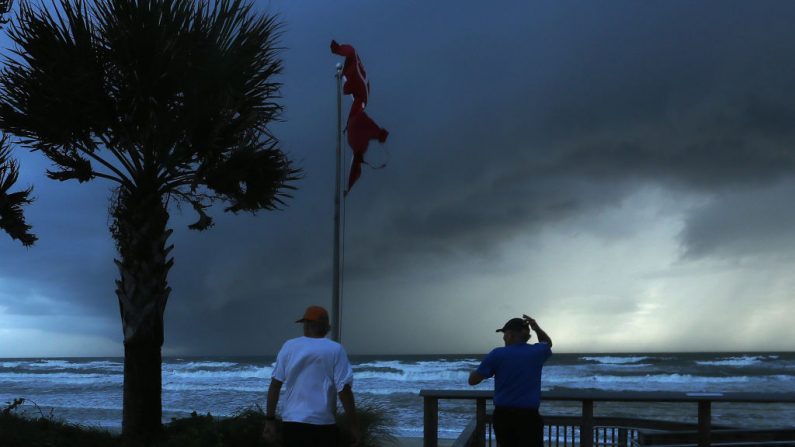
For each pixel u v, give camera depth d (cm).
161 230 790
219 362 8538
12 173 828
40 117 726
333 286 883
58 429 805
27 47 725
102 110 738
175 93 754
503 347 503
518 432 482
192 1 764
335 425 394
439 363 6631
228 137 816
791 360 6378
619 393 505
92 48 737
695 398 495
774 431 520
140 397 760
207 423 772
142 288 772
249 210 878
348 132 881
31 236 877
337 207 908
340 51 904
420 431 1588
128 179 788
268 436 397
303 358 393
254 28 820
